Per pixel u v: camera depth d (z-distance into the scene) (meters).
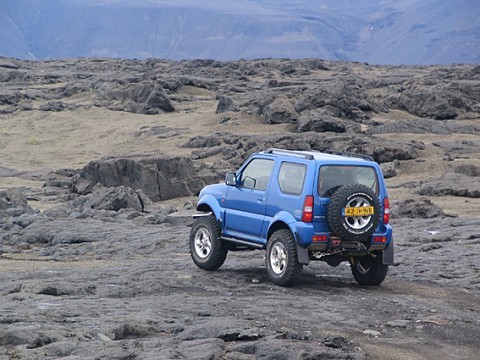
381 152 65.50
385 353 10.77
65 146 92.69
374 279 17.09
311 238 16.08
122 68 174.62
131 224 30.86
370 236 16.36
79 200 39.69
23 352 9.58
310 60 193.25
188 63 180.00
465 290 17.20
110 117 108.56
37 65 183.00
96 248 25.88
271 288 16.34
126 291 15.24
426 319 13.47
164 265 20.00
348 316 13.46
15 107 118.19
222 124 93.69
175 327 11.45
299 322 12.56
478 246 23.44
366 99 96.00
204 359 9.55
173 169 51.84
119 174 52.09
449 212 38.47
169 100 111.88
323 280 17.91
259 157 17.70
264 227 17.19
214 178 53.78
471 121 94.75
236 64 176.25
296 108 91.69
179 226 30.06
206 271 18.72
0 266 21.12
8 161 83.12
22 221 30.84
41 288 14.78
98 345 9.99
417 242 24.52
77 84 131.25
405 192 49.25
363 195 16.02
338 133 79.69
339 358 9.77
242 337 10.81
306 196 16.16
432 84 125.31
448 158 64.62
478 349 11.71
